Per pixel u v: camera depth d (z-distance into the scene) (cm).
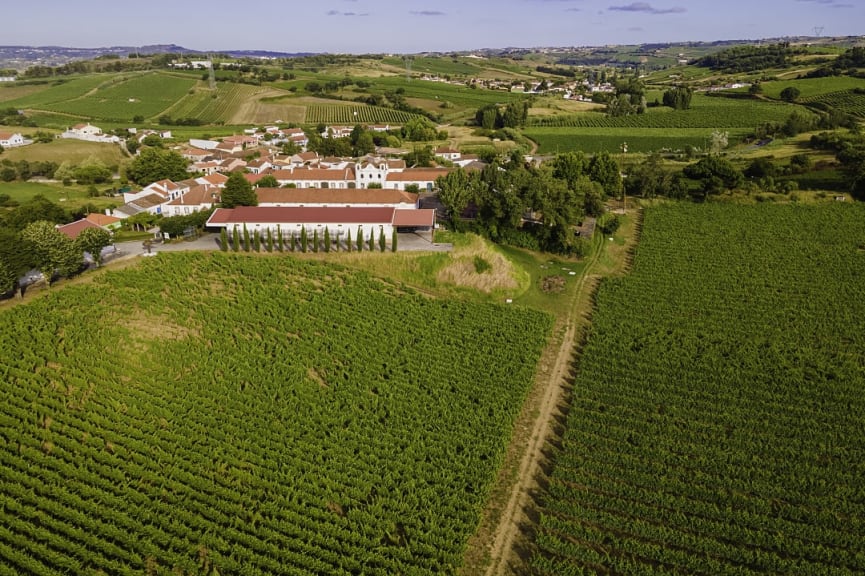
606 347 7500
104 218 10981
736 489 5147
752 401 6338
